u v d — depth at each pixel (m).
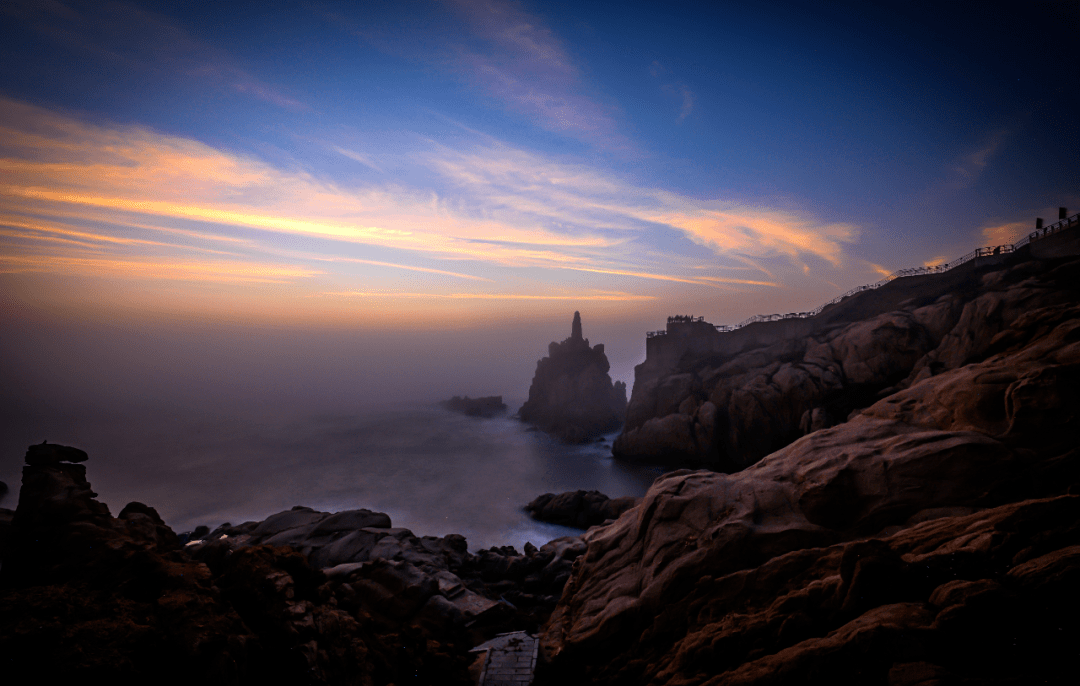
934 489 15.49
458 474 56.94
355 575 23.00
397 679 12.29
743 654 11.23
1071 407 15.69
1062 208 43.50
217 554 15.52
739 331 65.25
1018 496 14.70
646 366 72.94
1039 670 7.93
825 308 60.00
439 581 23.03
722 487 18.50
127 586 10.53
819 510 16.36
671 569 15.98
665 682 12.15
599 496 43.66
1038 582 8.88
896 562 10.27
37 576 11.60
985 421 17.50
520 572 28.56
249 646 9.75
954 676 7.84
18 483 52.12
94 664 8.22
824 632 10.48
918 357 44.31
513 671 15.99
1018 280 41.00
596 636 15.70
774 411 51.03
